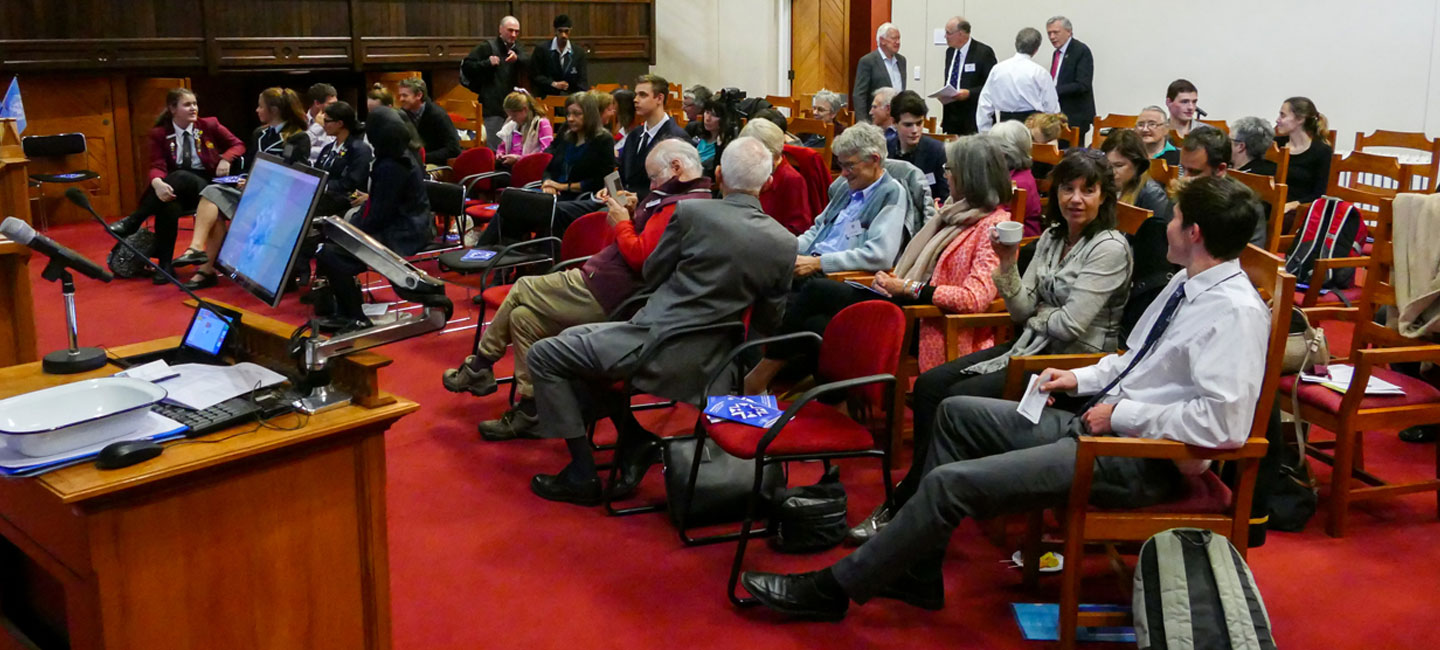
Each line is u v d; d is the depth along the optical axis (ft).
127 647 6.15
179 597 6.34
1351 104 25.23
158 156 21.94
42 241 7.91
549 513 10.95
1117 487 8.05
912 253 12.35
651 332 10.59
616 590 9.39
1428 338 10.66
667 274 11.04
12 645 7.74
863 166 13.60
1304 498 10.36
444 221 22.09
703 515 10.46
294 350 7.09
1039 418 8.73
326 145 22.52
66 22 26.27
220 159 23.52
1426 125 24.13
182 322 18.31
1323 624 8.73
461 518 10.82
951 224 12.04
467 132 28.99
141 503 6.08
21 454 6.11
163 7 27.61
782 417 9.00
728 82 40.04
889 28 28.53
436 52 32.78
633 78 38.91
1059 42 26.96
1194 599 7.50
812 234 14.64
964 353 11.47
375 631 7.34
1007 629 8.75
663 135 18.62
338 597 7.13
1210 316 7.75
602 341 10.60
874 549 8.32
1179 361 7.94
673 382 10.62
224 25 28.55
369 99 24.62
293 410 6.93
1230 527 8.05
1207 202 7.72
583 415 11.45
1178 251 8.04
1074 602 8.17
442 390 14.70
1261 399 7.79
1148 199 11.93
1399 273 10.80
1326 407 10.19
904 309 11.55
